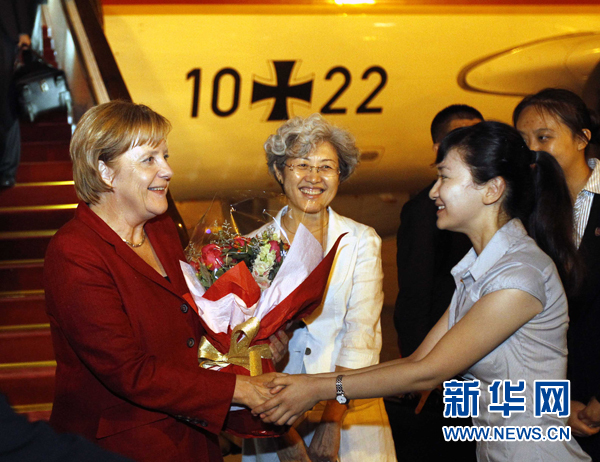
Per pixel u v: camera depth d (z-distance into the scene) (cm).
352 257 199
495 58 555
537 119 226
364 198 602
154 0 503
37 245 355
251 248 176
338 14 526
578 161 225
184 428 168
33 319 320
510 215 158
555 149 223
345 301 198
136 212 158
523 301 146
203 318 170
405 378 154
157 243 174
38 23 555
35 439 94
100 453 97
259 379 165
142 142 151
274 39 520
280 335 184
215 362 173
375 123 554
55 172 408
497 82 562
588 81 575
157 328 158
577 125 221
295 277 173
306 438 207
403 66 542
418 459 306
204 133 532
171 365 155
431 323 274
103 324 146
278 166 196
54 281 148
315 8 521
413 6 534
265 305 172
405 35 536
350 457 197
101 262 150
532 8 554
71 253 148
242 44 517
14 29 379
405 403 362
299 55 526
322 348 199
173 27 507
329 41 527
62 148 429
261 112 534
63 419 161
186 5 507
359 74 538
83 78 393
